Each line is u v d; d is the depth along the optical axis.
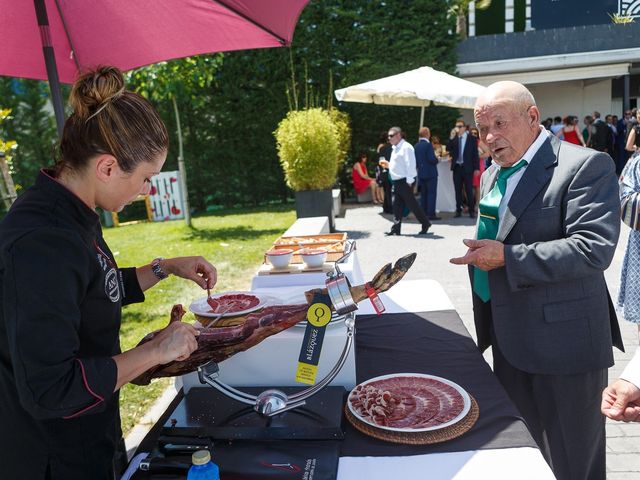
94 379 1.00
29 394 0.96
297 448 1.24
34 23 2.08
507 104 1.75
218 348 1.35
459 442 1.26
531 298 1.75
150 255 7.31
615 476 2.39
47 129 11.69
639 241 3.09
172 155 12.82
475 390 1.54
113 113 1.04
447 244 7.20
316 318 1.24
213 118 12.65
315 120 8.35
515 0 15.90
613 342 1.90
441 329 2.05
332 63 12.66
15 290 0.95
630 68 16.09
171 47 2.18
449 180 10.25
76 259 1.01
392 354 1.85
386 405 1.39
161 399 3.17
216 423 1.37
